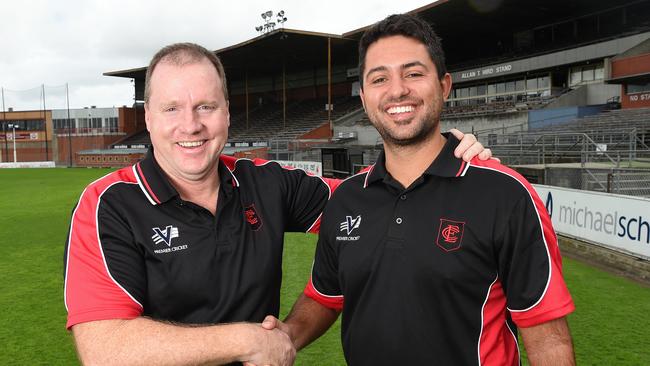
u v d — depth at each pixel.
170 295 1.69
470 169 1.66
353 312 1.75
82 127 52.75
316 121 39.09
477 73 30.16
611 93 23.78
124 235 1.66
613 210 6.29
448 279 1.57
